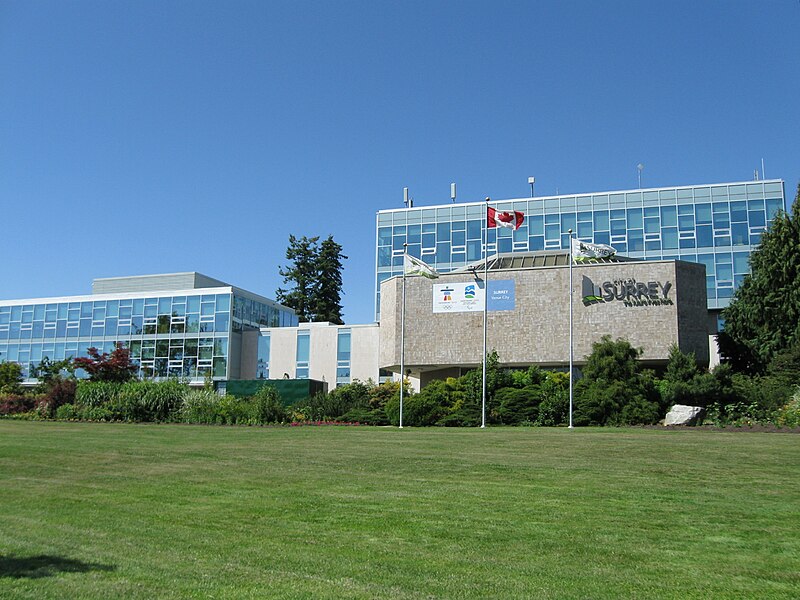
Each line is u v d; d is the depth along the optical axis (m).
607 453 20.00
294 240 87.19
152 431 31.81
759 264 43.72
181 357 59.25
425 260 62.44
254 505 13.20
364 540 10.33
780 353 40.00
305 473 17.16
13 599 7.46
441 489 14.54
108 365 47.50
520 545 9.93
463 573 8.55
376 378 54.84
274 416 39.56
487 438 25.53
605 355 36.47
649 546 9.80
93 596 7.57
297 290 85.38
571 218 59.94
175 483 16.06
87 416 41.75
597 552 9.51
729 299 55.00
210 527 11.34
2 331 65.19
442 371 47.66
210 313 59.25
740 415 31.67
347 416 39.69
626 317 42.22
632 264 42.66
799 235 42.41
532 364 43.34
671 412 32.34
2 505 13.62
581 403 34.28
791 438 23.67
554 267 43.81
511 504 12.81
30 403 47.22
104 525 11.60
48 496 14.63
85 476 17.39
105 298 62.66
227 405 40.12
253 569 8.73
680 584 8.05
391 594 7.68
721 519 11.38
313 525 11.40
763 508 12.18
